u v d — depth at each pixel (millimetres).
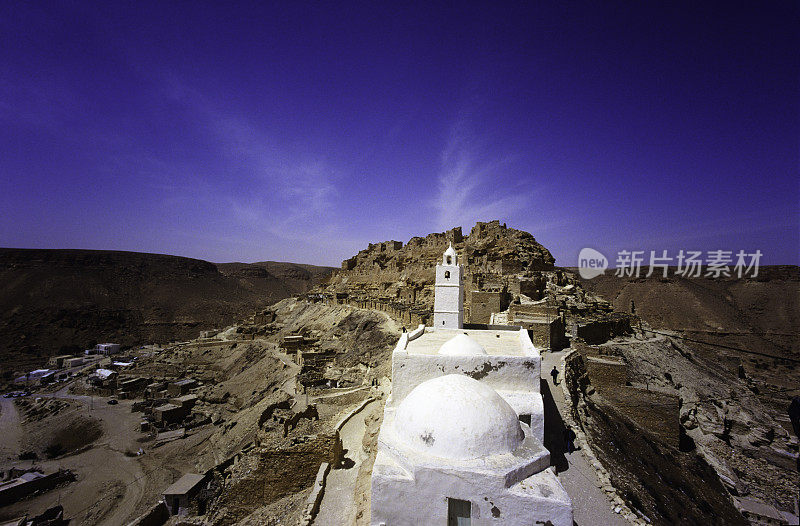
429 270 87062
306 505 17359
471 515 10273
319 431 25156
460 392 11820
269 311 121188
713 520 17234
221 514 21016
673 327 71688
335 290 128000
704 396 36000
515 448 11352
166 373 78062
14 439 53938
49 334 121125
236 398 57406
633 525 12656
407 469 10852
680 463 22750
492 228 87188
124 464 41906
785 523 18594
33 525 30859
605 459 17484
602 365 28828
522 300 48656
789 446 28031
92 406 62000
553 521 9703
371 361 48375
